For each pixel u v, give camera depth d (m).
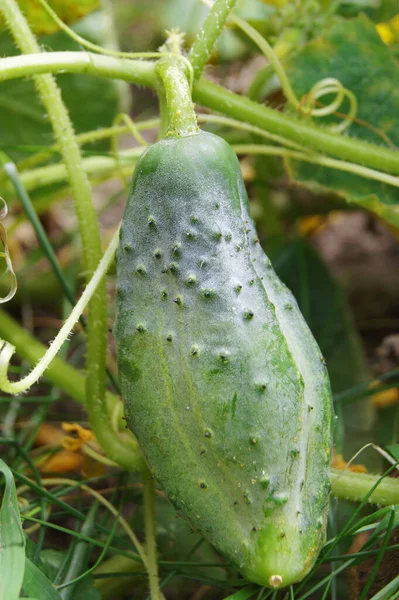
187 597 0.40
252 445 0.30
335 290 0.50
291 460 0.30
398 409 0.44
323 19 0.48
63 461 0.44
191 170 0.31
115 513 0.37
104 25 0.51
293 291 0.50
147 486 0.36
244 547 0.30
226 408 0.30
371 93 0.44
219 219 0.31
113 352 0.49
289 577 0.30
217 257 0.31
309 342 0.32
